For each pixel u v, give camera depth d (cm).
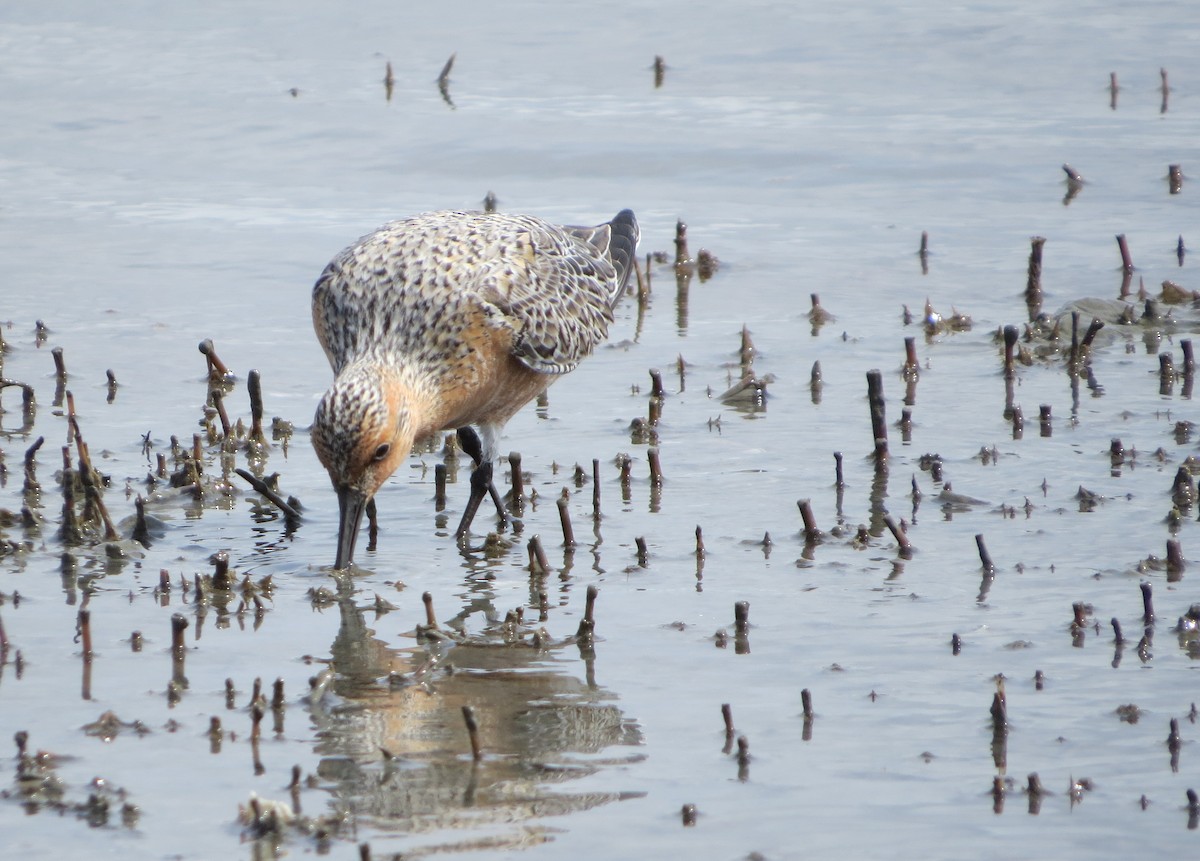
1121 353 1656
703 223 2150
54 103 2703
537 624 1046
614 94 2742
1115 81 2733
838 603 1070
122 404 1527
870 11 3253
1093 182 2291
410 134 2533
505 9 3331
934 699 916
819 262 1995
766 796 807
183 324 1770
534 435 1466
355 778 830
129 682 948
